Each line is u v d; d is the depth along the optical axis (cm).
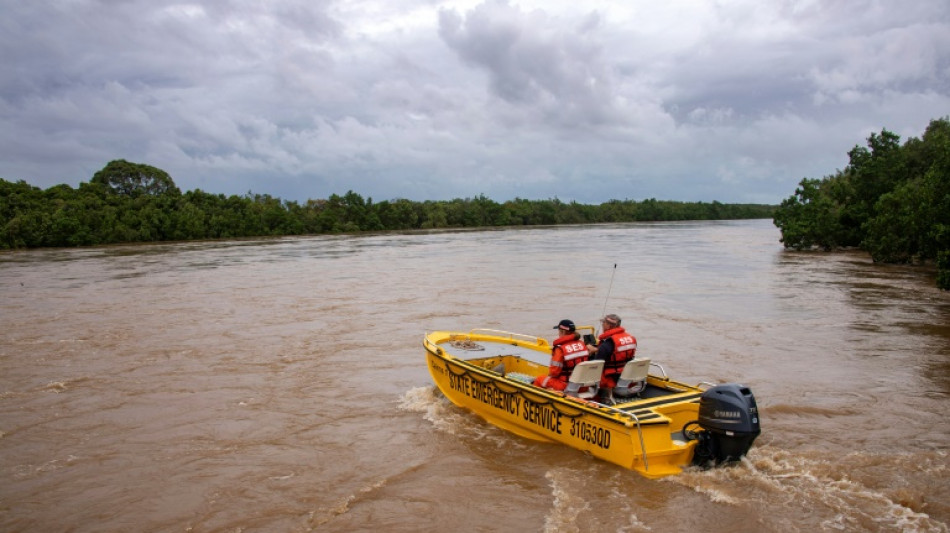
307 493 825
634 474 812
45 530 741
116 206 6794
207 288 2728
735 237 6619
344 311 2116
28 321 2005
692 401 891
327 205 9000
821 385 1248
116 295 2550
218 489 839
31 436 1033
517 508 773
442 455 934
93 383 1323
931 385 1245
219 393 1248
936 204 3138
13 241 5462
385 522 748
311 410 1144
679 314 2025
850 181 4916
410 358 1495
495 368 1177
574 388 907
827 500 761
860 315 2005
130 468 908
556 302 2261
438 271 3288
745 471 819
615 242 5762
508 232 8200
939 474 833
